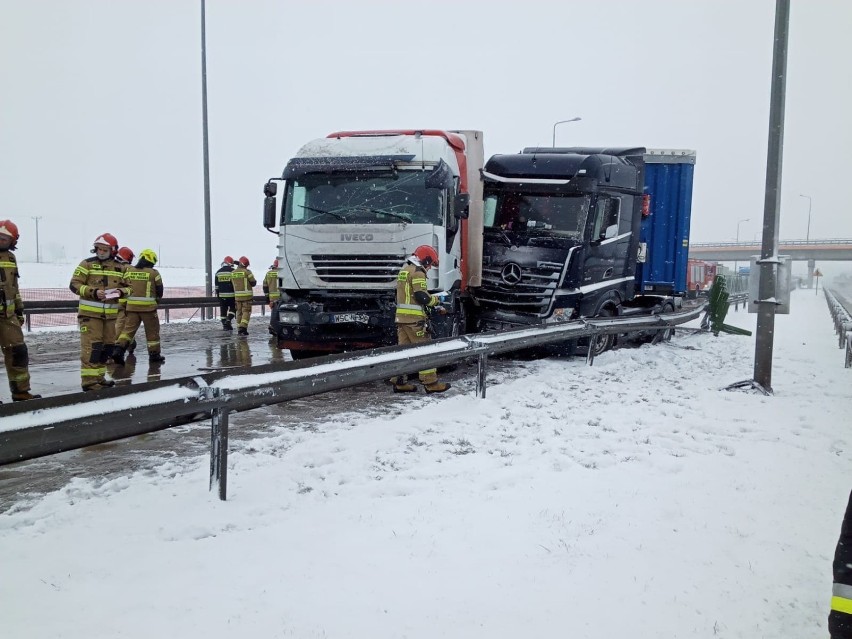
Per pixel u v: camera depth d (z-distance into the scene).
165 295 28.73
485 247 13.64
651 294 16.23
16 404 4.23
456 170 12.22
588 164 13.32
